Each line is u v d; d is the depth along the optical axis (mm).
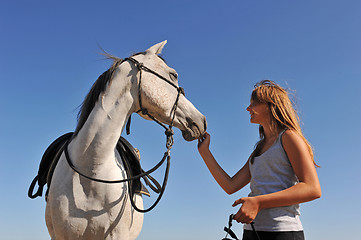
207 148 2326
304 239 1603
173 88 2295
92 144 2047
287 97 1796
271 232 1584
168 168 2262
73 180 2084
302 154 1574
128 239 2199
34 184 2635
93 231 2059
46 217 2197
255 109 1855
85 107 2188
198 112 2375
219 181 2174
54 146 2600
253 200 1479
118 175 2189
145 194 2766
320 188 1511
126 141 2723
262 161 1723
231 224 1535
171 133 2281
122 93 2129
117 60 2250
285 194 1477
